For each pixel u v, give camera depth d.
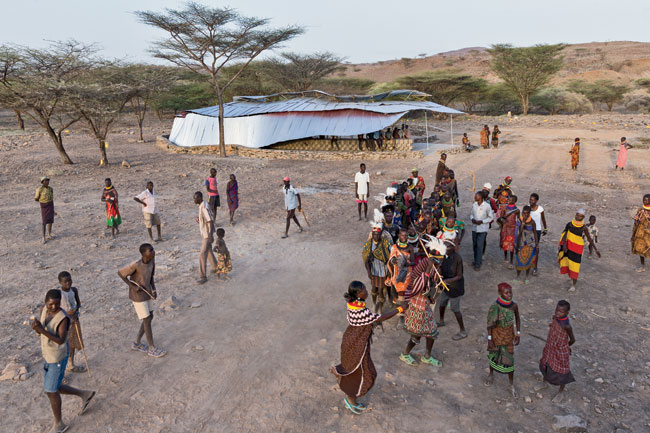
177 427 5.27
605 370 6.15
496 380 6.09
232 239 12.63
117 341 7.18
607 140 32.09
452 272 6.94
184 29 28.20
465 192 17.86
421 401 5.69
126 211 15.82
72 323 6.02
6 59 23.38
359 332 5.27
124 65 32.62
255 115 32.69
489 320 5.70
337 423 5.31
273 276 9.95
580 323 7.47
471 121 53.34
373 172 23.42
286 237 12.76
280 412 5.52
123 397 5.81
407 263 7.08
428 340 6.40
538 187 18.48
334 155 28.39
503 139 35.00
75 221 14.48
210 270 10.30
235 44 28.88
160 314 8.10
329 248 11.79
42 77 25.38
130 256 11.18
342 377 5.41
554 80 97.44
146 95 31.28
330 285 9.45
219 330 7.58
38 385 6.04
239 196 18.30
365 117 29.86
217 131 33.94
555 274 9.68
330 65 62.84
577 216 8.54
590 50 153.75
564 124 44.19
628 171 21.31
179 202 17.22
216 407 5.63
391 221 8.80
